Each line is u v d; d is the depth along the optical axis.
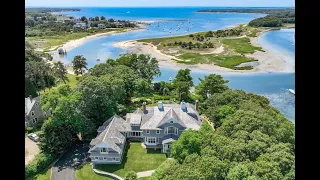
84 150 34.50
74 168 31.20
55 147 32.03
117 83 42.66
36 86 51.16
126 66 54.69
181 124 33.97
